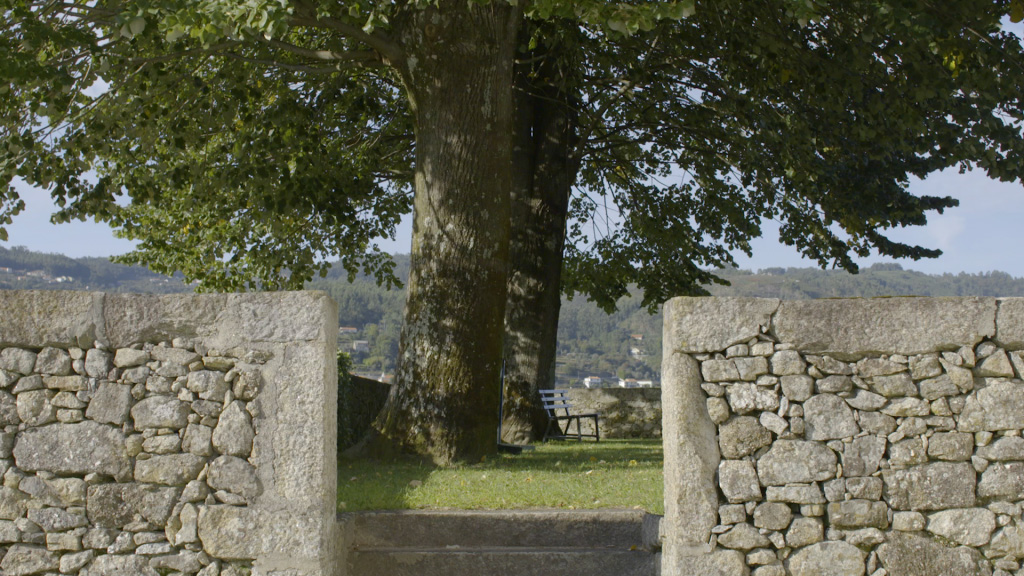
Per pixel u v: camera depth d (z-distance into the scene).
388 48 9.27
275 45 9.52
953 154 11.18
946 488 4.96
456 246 9.08
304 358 5.08
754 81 11.84
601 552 5.58
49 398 5.14
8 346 5.18
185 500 5.05
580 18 7.63
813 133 12.80
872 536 4.94
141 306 5.18
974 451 5.00
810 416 5.03
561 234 14.15
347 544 5.57
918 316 5.08
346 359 11.06
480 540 5.81
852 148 12.76
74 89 9.45
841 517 4.95
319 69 9.97
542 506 6.17
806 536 4.93
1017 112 11.10
